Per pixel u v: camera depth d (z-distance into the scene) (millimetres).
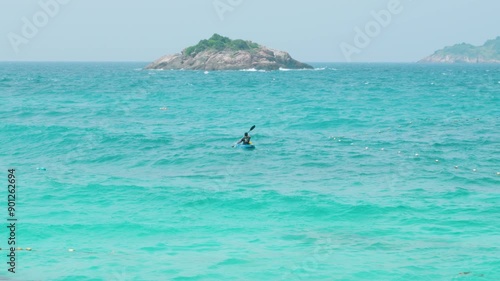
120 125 53781
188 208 25125
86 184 29500
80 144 42094
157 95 93938
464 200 26078
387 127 52500
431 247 19781
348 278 17031
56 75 188875
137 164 35719
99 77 173375
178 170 33969
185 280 16953
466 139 44375
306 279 16969
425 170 32812
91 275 17250
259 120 58844
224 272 17547
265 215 24094
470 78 172250
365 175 31781
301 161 36188
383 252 19312
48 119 57594
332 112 65938
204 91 105312
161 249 19734
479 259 18500
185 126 54125
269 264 18203
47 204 25547
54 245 20062
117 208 25031
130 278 17000
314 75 192125
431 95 93938
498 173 31781
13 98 85312
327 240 20703
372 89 111750
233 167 34656
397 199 26312
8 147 41250
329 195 27188
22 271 17516
